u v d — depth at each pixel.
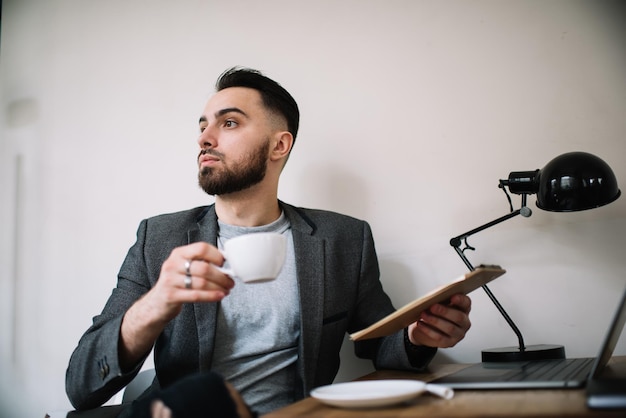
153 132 1.65
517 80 1.42
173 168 1.62
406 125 1.48
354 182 1.50
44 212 1.67
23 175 1.71
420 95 1.49
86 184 1.66
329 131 1.54
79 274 1.61
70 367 0.96
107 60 1.73
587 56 1.38
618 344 1.27
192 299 0.79
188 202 1.59
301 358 1.07
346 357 1.41
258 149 1.20
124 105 1.69
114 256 1.61
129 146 1.66
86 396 0.91
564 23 1.40
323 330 1.13
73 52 1.76
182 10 1.71
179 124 1.64
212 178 1.17
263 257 0.74
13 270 1.65
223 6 1.68
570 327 1.30
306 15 1.61
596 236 1.30
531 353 1.12
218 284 0.81
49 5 1.80
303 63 1.58
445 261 1.40
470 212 1.40
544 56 1.41
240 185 1.18
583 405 0.54
